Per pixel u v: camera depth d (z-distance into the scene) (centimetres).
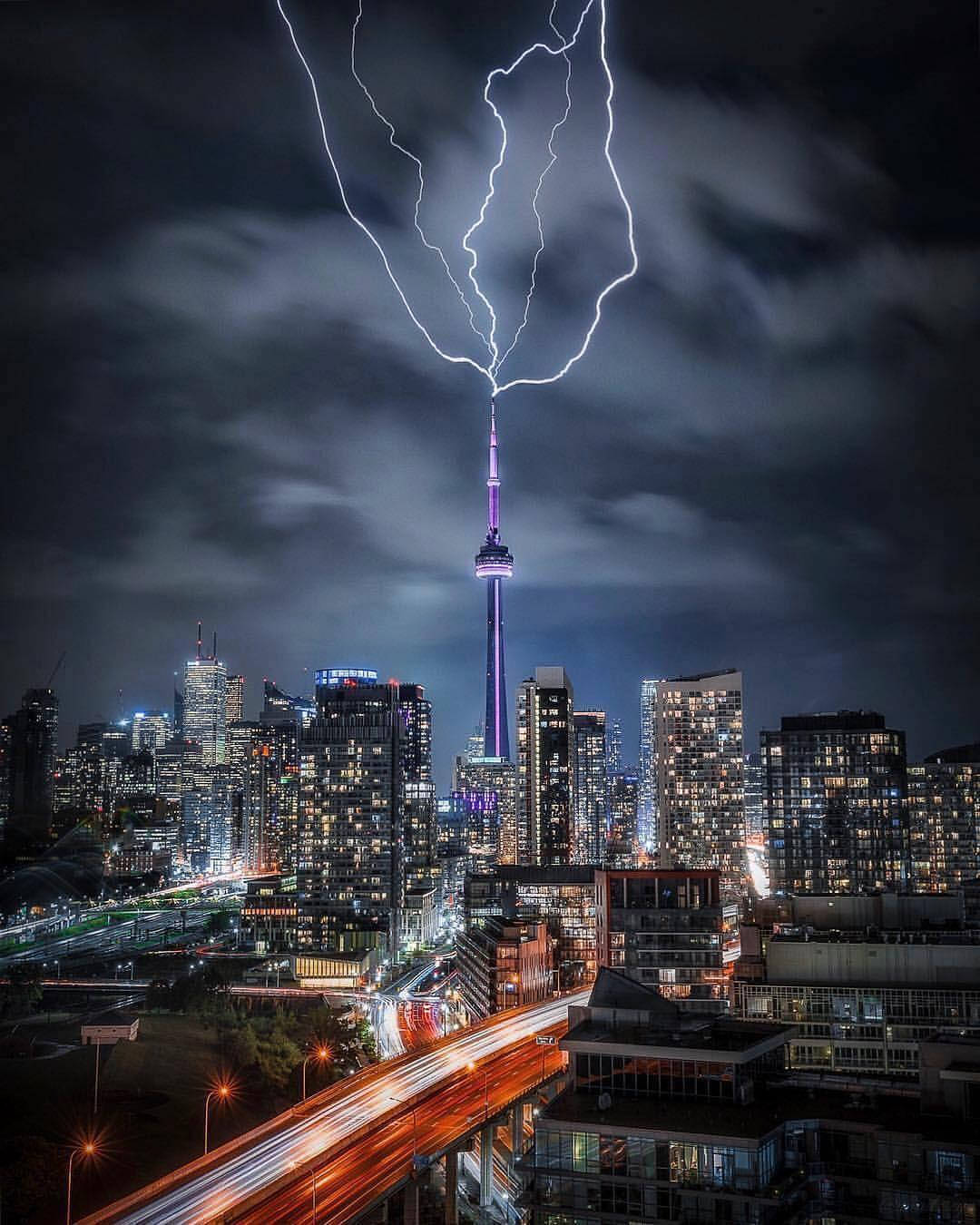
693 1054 17225
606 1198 16175
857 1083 17662
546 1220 16362
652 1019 18588
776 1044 17950
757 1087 17475
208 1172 19588
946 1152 15638
